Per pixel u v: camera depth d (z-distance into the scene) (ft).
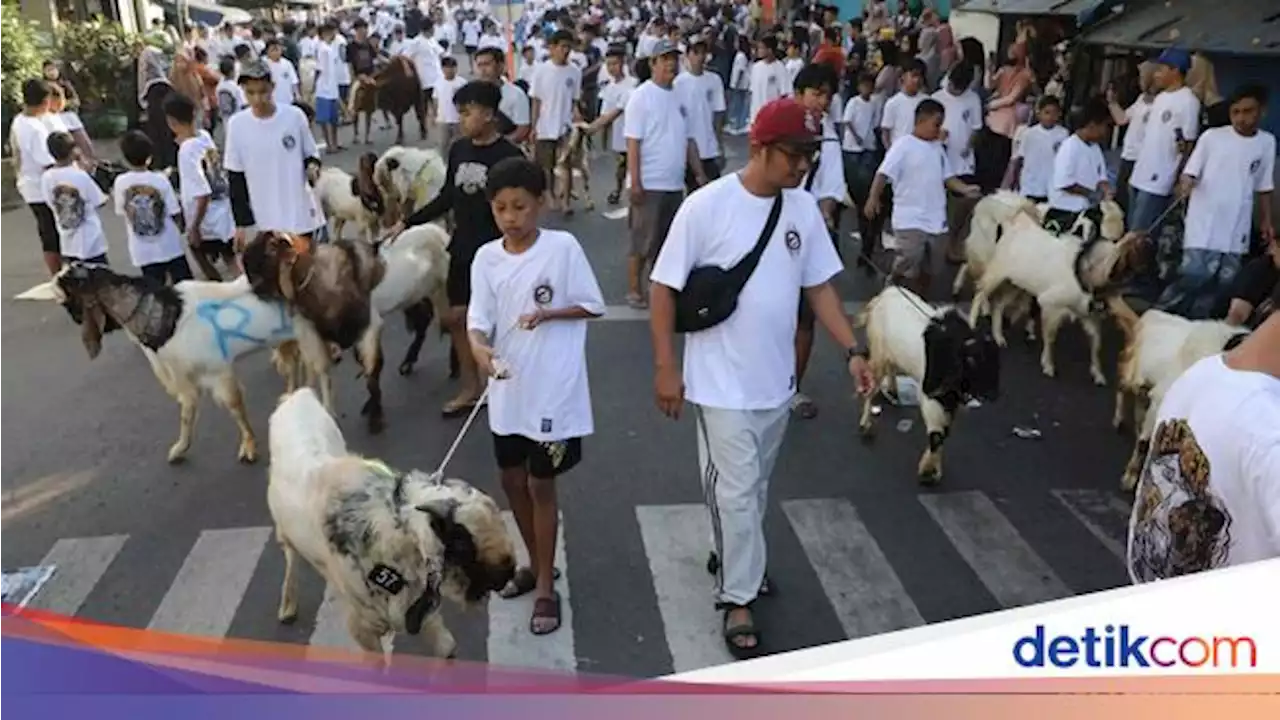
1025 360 27.35
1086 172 28.58
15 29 54.95
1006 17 50.85
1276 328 7.25
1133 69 40.96
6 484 20.76
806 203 14.30
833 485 20.38
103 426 23.56
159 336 20.27
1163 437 7.80
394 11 136.46
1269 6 32.17
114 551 18.15
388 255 22.95
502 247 14.62
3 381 26.58
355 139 64.44
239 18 103.24
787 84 52.03
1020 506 19.60
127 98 67.77
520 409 14.87
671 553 17.84
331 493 12.67
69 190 30.40
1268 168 26.09
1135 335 20.85
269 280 20.81
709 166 32.22
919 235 27.09
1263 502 6.71
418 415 23.81
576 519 19.02
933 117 26.50
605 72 55.26
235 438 22.81
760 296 13.87
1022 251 26.14
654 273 14.15
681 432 22.72
